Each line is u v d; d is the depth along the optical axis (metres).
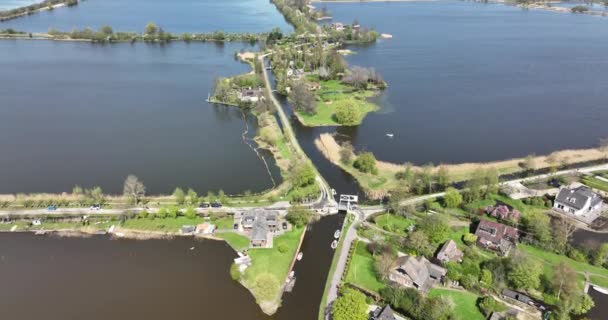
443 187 157.25
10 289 112.94
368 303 103.25
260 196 149.88
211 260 122.56
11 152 181.25
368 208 143.75
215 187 157.38
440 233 122.81
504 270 110.56
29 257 124.25
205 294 111.44
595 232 131.12
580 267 115.44
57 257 124.31
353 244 125.12
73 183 158.62
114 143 192.62
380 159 178.88
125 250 126.75
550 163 171.75
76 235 132.75
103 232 133.38
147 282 115.25
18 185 156.62
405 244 121.88
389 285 108.94
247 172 169.25
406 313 101.94
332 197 150.88
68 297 110.56
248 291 112.44
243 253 123.06
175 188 156.25
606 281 110.62
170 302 108.88
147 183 159.50
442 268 112.12
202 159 179.62
